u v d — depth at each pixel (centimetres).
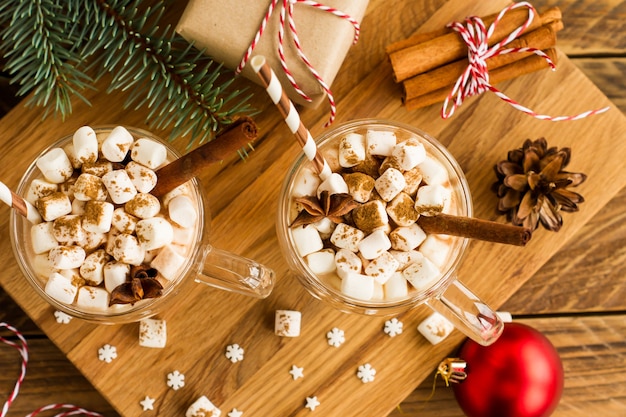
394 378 45
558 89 45
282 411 45
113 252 38
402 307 40
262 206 45
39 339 50
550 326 49
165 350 45
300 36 40
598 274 48
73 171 39
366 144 40
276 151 45
